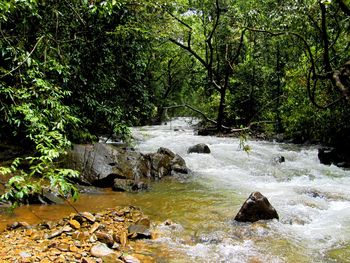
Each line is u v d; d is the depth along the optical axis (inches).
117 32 368.8
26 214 224.7
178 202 269.6
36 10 283.4
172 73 1141.7
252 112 726.5
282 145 581.0
